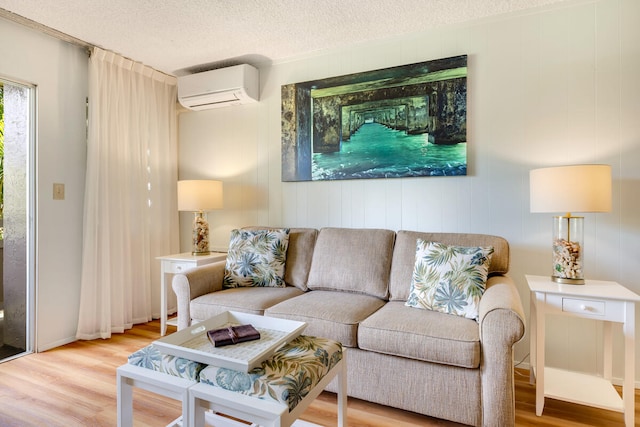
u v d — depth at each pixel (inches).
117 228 113.3
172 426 60.4
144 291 122.8
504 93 91.7
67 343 103.8
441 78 96.9
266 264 97.6
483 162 94.0
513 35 90.8
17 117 100.7
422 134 99.0
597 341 83.9
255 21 94.1
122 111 115.9
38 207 97.6
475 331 62.9
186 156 137.9
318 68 113.5
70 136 105.4
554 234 77.6
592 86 83.9
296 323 61.7
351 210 109.5
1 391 76.4
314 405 71.8
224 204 130.3
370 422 65.7
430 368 64.1
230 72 117.5
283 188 119.8
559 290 67.9
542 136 88.4
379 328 67.0
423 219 100.6
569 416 68.4
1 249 121.4
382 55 105.0
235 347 53.1
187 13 89.9
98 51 108.0
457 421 62.1
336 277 92.3
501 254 81.9
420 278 77.9
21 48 94.5
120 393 51.9
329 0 84.6
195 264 107.2
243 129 126.6
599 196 68.3
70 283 105.3
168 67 125.1
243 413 43.8
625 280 81.0
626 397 63.3
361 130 106.4
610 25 82.4
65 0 83.4
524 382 82.1
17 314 102.1
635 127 80.4
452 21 95.0
